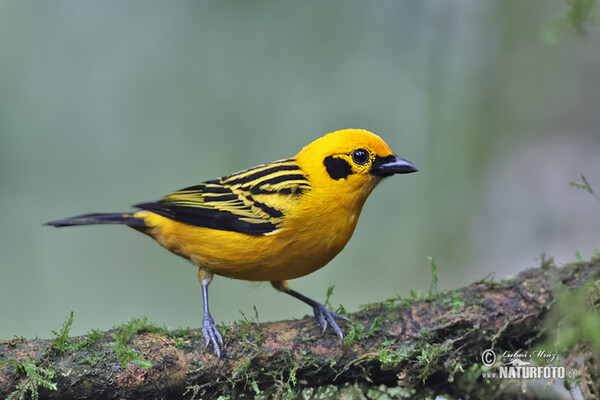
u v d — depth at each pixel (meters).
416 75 15.41
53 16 14.90
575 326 7.35
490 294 7.87
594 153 15.50
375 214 15.75
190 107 14.95
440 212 15.70
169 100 15.02
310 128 14.84
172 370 6.90
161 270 15.42
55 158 15.01
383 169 8.24
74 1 14.98
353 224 8.48
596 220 15.12
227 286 15.05
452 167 15.73
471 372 7.91
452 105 15.62
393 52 15.27
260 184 8.25
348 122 14.99
